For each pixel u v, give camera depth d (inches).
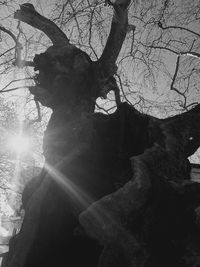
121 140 120.1
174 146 112.5
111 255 87.1
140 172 97.0
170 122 120.1
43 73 152.6
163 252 87.7
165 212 94.6
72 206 114.8
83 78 148.8
